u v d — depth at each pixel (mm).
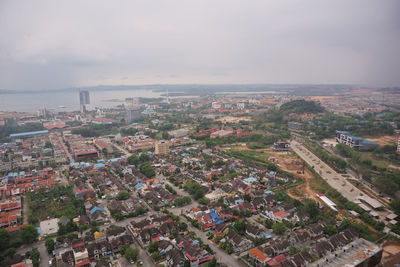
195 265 176125
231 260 181375
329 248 185375
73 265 177000
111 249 193500
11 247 197375
